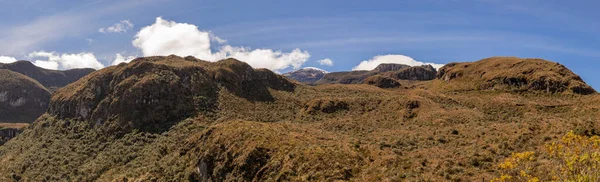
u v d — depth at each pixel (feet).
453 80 577.84
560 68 437.17
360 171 136.36
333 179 131.03
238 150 172.45
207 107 349.41
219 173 171.42
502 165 77.46
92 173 241.14
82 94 368.07
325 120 328.29
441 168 119.75
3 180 260.01
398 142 173.47
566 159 61.93
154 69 371.97
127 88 343.05
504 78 464.24
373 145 170.81
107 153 276.00
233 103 372.17
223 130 203.10
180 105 336.70
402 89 617.21
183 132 281.13
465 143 152.35
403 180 117.70
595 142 61.11
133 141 288.92
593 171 59.00
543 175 82.12
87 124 337.52
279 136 181.37
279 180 141.69
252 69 479.41
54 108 399.44
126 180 207.10
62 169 258.98
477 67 564.30
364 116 329.93
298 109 390.42
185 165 201.57
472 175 110.42
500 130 158.71
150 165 223.30
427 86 649.61
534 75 433.07
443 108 314.96
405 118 297.53
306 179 135.23
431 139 174.19
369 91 497.05
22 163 286.66
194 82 380.37
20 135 403.34
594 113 238.89
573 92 379.14
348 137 208.44
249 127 196.24
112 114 326.44
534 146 124.36
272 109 383.65
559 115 261.24
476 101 371.97
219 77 411.13
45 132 356.59
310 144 168.04
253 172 157.69
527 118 222.89
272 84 483.10
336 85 553.23
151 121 314.96
